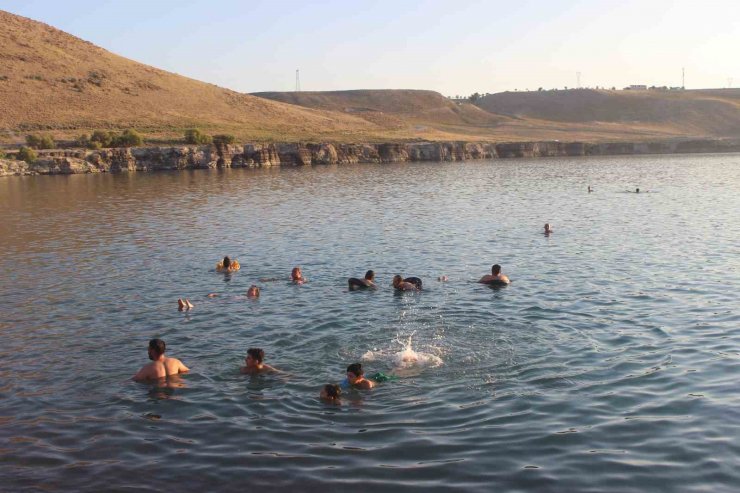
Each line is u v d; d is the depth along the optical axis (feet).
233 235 119.55
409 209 158.30
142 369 49.85
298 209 159.84
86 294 75.97
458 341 57.00
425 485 34.35
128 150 329.52
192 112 485.15
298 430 40.78
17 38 519.19
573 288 76.43
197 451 38.45
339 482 34.78
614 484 34.14
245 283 80.79
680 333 58.54
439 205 166.81
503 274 84.74
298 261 95.09
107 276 85.66
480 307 68.33
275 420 42.22
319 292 75.51
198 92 538.06
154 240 114.62
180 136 397.19
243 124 479.82
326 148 386.11
